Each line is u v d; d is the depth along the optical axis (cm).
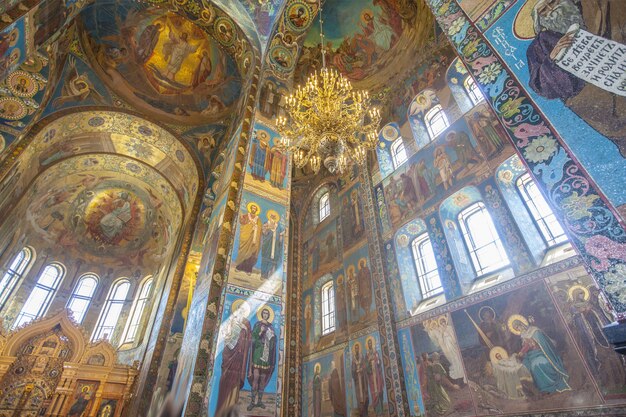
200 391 529
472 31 407
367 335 917
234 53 1162
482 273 735
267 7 1046
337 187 1337
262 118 934
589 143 264
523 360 568
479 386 619
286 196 852
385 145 1175
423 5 1069
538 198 670
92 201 1595
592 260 242
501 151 763
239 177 804
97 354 1215
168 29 1151
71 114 1070
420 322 789
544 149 294
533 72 325
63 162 1259
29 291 1438
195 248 1176
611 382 459
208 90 1259
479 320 663
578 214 257
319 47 1217
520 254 648
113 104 1151
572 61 293
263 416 551
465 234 814
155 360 988
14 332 1154
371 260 1007
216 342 574
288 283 1290
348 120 684
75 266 1606
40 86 924
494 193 745
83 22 1016
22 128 905
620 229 231
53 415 1056
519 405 551
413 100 1121
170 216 1519
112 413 1100
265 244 745
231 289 644
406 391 756
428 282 856
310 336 1153
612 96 257
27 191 1148
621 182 238
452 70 1006
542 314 567
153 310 1311
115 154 1348
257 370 587
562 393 505
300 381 1099
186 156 1293
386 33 1193
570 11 308
